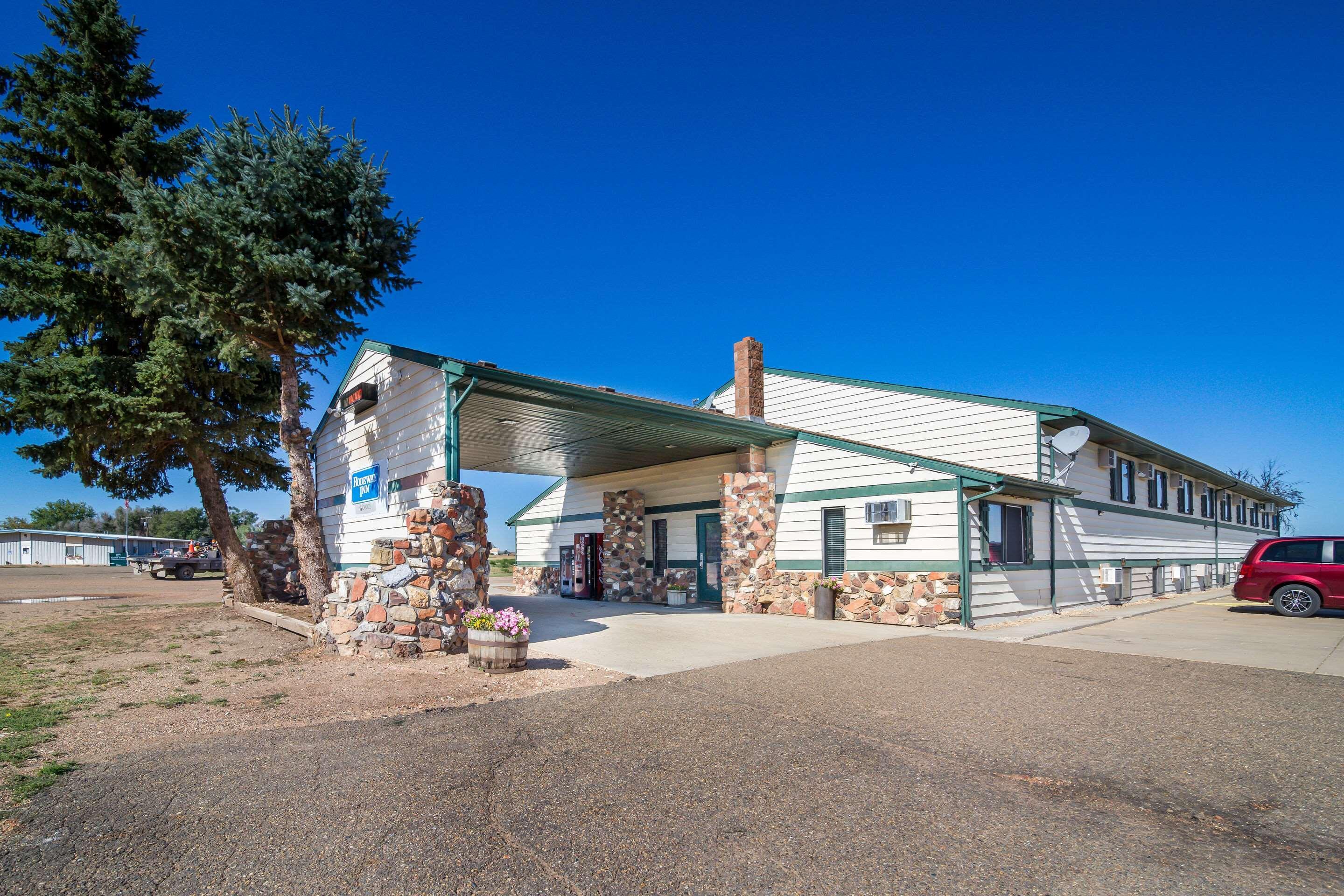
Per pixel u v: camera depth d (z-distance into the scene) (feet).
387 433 37.32
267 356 39.65
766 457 48.01
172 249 32.60
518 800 12.53
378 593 27.43
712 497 53.01
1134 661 26.66
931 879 9.77
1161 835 11.28
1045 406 43.50
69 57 47.70
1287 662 26.50
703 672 24.53
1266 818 12.02
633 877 9.77
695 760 14.78
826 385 56.24
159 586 84.07
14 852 10.49
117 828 11.33
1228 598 61.52
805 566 44.57
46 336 45.96
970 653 28.55
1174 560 65.51
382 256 37.17
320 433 50.03
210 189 34.27
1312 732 16.97
